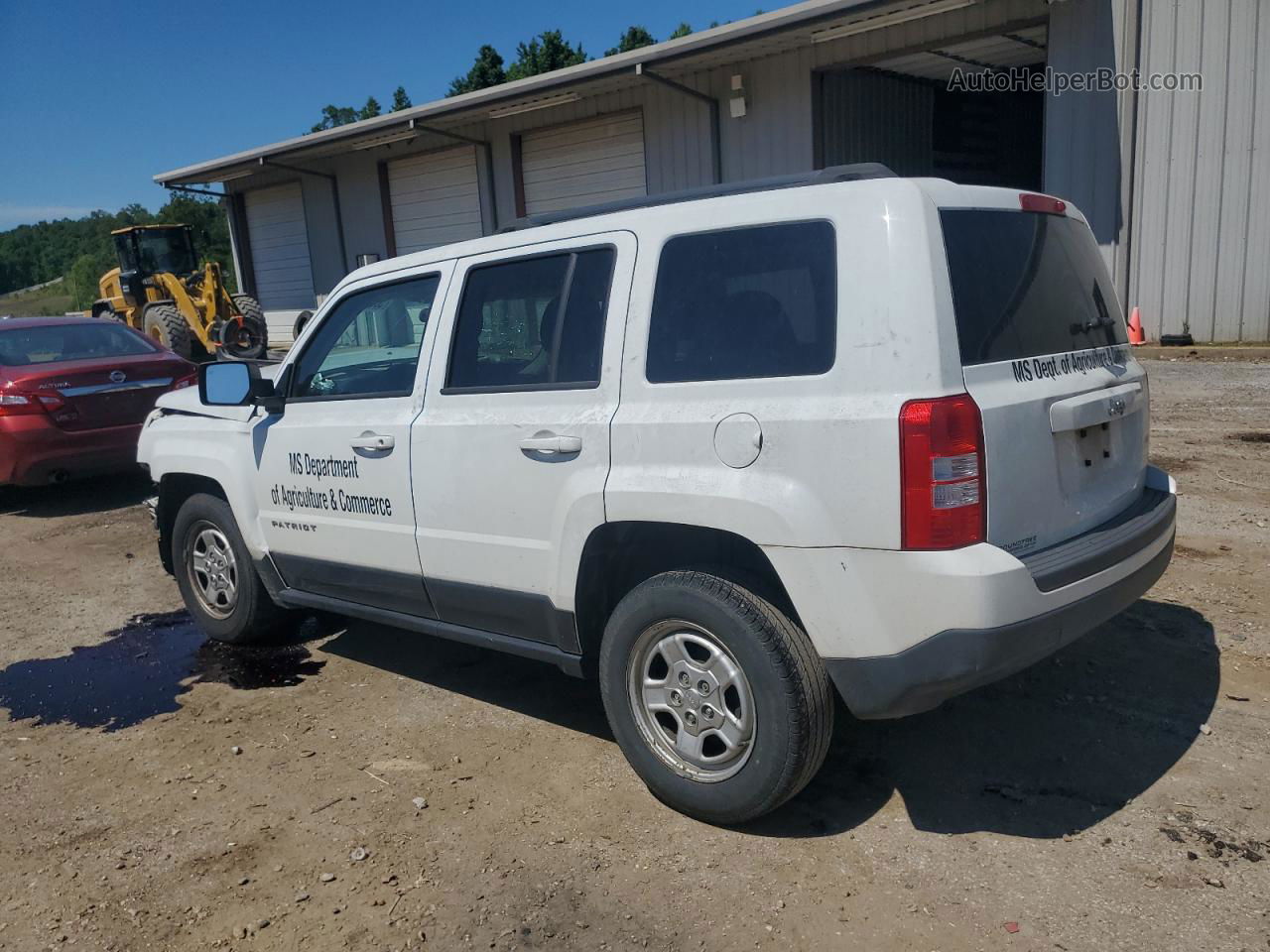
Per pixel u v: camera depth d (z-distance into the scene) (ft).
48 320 30.91
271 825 11.68
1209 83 39.58
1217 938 8.95
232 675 16.47
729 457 10.34
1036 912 9.42
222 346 58.44
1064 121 42.96
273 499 15.87
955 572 9.29
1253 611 16.02
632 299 11.38
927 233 9.70
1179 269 41.52
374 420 14.01
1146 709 13.21
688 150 55.01
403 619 14.40
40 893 10.56
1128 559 10.90
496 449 12.40
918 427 9.29
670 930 9.45
